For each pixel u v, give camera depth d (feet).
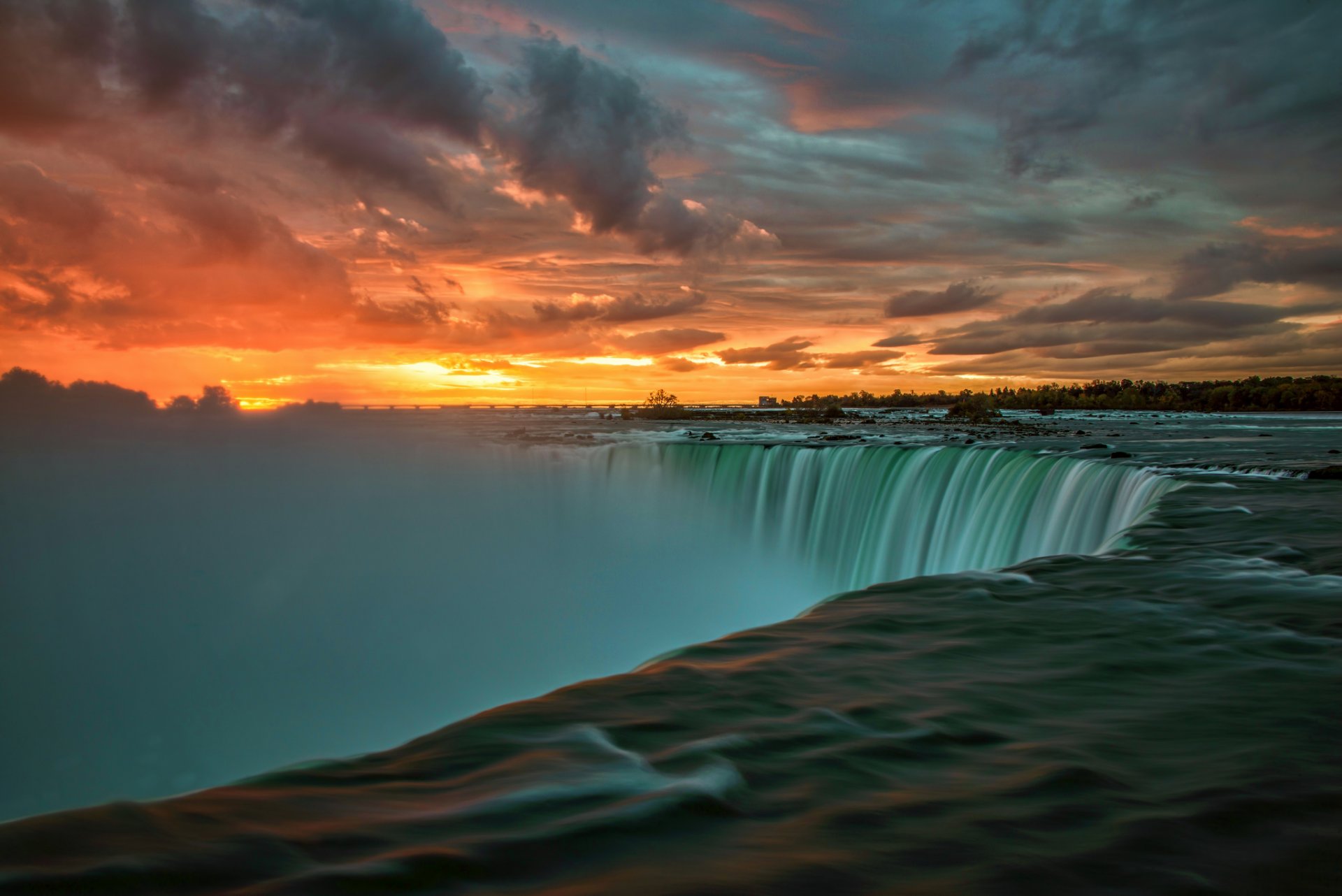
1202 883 8.10
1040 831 9.11
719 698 13.52
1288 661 16.85
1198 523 35.55
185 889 7.01
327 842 8.06
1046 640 18.13
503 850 8.14
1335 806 9.96
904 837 8.89
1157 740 12.37
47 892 6.74
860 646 17.37
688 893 7.44
